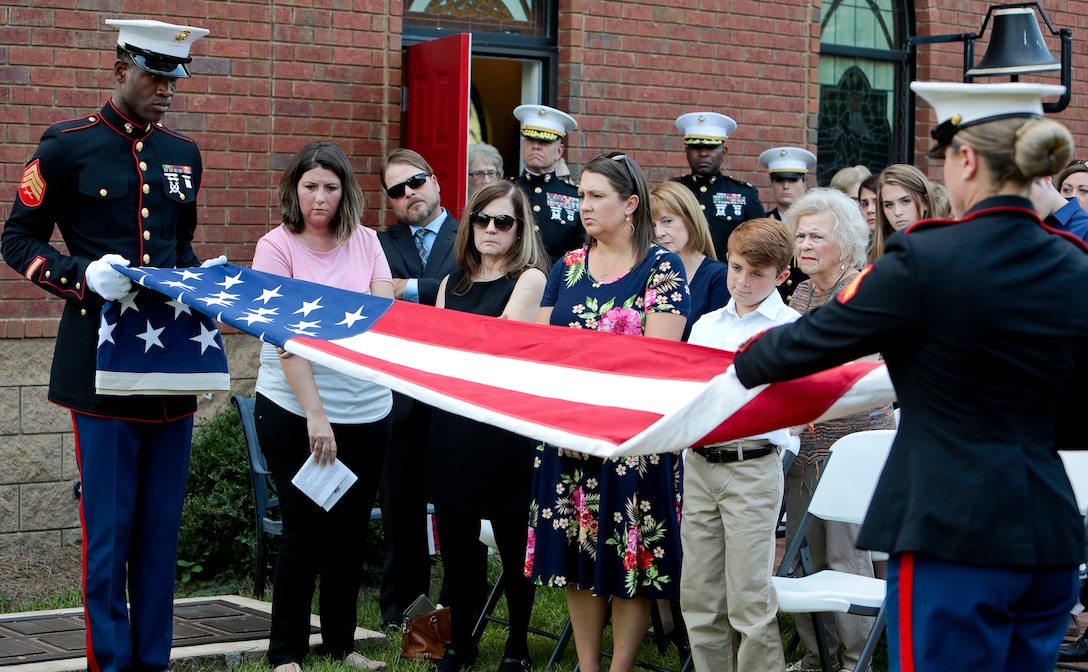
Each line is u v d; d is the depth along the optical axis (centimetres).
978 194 281
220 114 719
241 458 640
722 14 875
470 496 480
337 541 500
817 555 530
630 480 433
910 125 998
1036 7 782
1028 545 266
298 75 739
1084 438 289
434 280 598
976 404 271
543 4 838
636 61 845
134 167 448
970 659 270
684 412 307
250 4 723
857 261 512
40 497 686
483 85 964
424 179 616
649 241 456
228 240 725
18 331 675
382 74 764
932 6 979
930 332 271
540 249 510
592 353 404
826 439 505
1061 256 276
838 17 962
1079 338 272
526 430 335
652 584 436
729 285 438
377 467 502
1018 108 278
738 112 888
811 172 904
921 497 272
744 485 416
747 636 414
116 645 446
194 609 562
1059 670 502
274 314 441
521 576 488
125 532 448
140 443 452
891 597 283
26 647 489
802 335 285
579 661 459
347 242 498
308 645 495
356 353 411
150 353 438
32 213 438
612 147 840
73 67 682
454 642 500
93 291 432
